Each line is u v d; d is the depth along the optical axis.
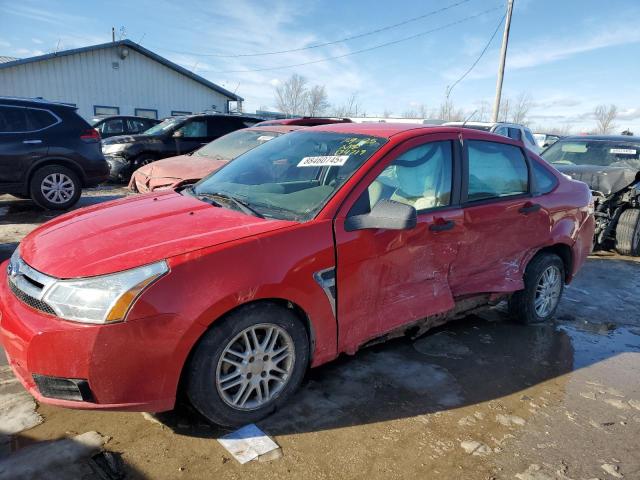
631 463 2.51
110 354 2.13
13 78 20.52
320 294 2.64
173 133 10.98
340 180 2.91
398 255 2.97
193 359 2.32
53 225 2.92
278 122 8.92
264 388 2.62
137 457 2.32
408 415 2.80
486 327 4.18
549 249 4.27
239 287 2.33
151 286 2.17
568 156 8.40
